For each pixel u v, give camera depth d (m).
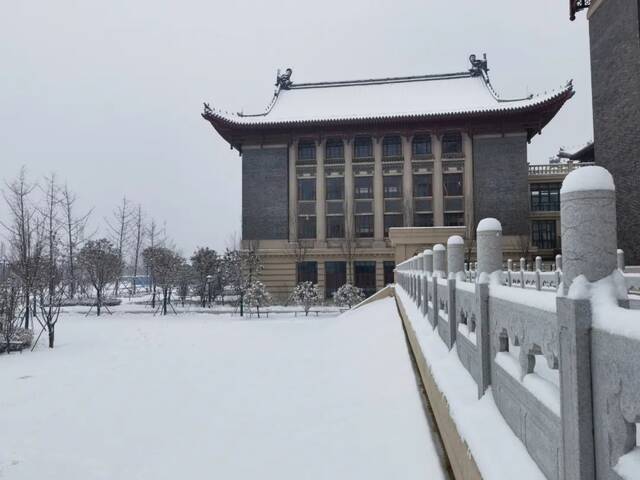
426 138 40.59
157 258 42.03
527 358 2.55
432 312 7.02
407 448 6.02
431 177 40.12
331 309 34.47
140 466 6.97
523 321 2.55
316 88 48.75
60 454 7.49
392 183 40.59
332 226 41.03
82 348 18.78
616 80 22.84
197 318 32.09
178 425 8.66
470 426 3.14
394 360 10.71
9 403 10.40
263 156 41.56
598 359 1.63
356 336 16.50
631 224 21.72
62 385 12.16
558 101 36.41
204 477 6.47
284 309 34.91
